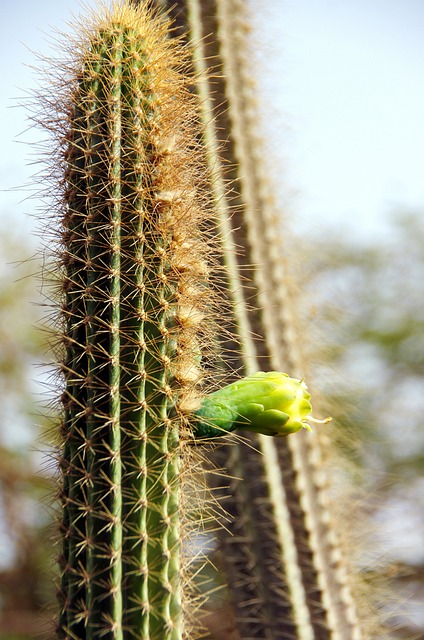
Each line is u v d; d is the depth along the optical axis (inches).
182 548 90.3
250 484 101.5
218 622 103.1
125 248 90.5
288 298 103.3
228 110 101.4
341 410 115.4
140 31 91.8
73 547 89.7
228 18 101.8
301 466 102.5
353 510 107.0
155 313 90.6
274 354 102.0
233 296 98.5
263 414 90.9
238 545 101.7
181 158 91.9
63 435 90.4
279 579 101.5
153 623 89.4
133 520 89.6
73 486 89.8
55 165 91.7
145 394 90.2
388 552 107.2
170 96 91.7
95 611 89.2
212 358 93.8
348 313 124.4
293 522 102.1
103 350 90.0
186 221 91.5
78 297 90.5
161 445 90.1
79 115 91.4
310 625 101.8
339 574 102.5
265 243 102.3
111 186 90.7
